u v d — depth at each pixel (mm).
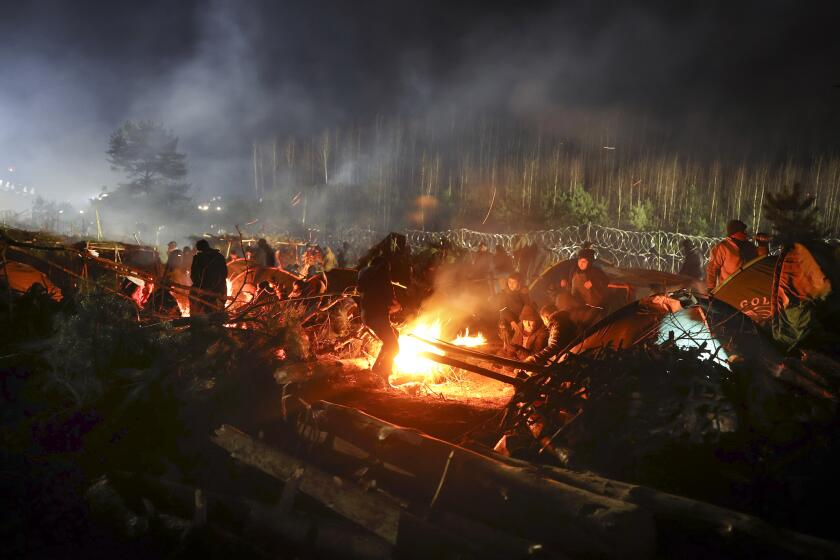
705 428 3672
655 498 2994
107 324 4992
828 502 3205
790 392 4027
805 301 5777
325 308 8266
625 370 4180
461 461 3516
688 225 25938
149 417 4477
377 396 6078
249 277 11625
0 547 3660
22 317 5652
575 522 2957
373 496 3383
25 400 4668
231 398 4719
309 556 3332
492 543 2969
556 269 11398
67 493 4027
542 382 4496
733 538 2723
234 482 4160
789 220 9148
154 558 3648
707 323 5223
